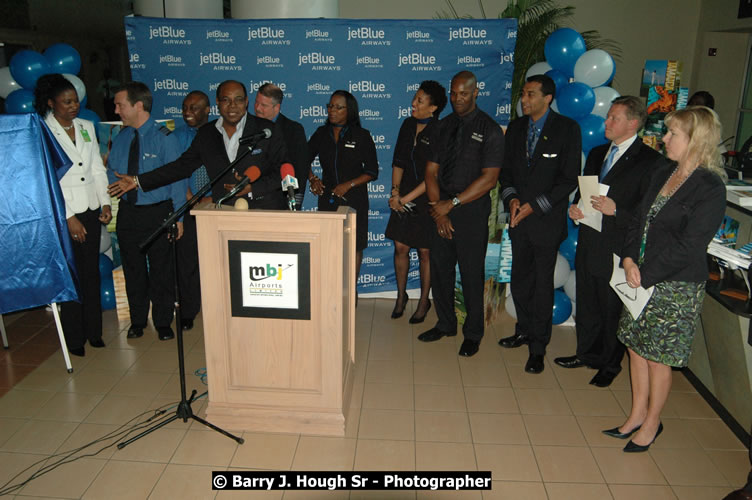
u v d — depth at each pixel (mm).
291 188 2516
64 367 3457
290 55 4207
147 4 4551
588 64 3912
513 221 3357
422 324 4172
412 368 3488
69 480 2432
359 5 7742
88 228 3496
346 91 3875
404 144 3848
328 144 3953
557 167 3281
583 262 3283
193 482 2422
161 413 2926
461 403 3088
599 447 2713
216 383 2734
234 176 3186
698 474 2527
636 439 2680
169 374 3379
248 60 4227
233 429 2777
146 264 3826
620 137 2994
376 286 4648
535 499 2350
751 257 2756
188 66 4250
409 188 3879
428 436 2773
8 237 2975
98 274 3633
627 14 7941
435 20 4113
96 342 3721
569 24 7977
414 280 4656
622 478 2492
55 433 2777
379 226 4512
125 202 3607
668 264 2359
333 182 3988
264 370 2695
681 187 2342
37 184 2977
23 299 3076
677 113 2340
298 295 2555
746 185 3344
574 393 3215
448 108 4266
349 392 3023
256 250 2514
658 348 2484
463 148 3383
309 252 2498
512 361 3596
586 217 3086
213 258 2555
